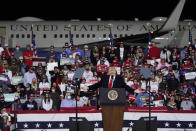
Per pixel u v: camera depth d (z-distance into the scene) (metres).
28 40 38.06
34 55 29.28
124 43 36.56
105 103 12.18
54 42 38.00
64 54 24.62
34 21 38.66
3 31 38.16
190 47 26.23
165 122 16.33
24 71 24.03
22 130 16.23
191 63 24.25
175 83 21.47
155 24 38.50
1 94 17.89
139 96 18.36
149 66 22.58
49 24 38.25
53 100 18.44
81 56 26.09
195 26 38.75
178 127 16.33
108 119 12.27
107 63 23.31
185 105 18.75
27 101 17.95
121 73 22.03
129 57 24.12
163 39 38.56
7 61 24.70
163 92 19.75
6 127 15.56
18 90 19.30
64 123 16.23
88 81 20.67
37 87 21.17
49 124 16.25
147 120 12.92
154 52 25.70
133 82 20.61
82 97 18.41
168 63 26.58
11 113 16.36
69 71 21.88
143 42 38.19
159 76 21.66
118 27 38.22
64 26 38.16
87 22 38.41
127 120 16.16
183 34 38.56
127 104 17.78
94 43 36.62
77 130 12.90
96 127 16.08
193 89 21.14
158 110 16.36
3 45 38.06
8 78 20.77
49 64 23.33
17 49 27.31
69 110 16.31
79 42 37.97
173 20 34.94
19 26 38.22
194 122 16.31
